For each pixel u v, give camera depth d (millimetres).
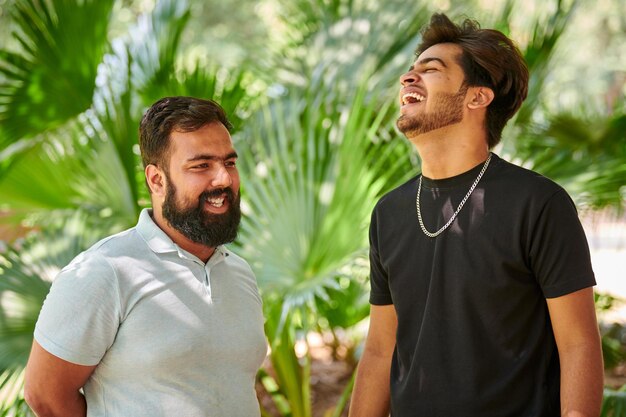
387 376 2123
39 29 3230
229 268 1937
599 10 15594
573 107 4652
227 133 1873
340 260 2941
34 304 2844
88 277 1749
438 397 1879
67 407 1789
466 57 1920
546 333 1848
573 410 1728
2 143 3406
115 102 3316
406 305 1988
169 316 1780
